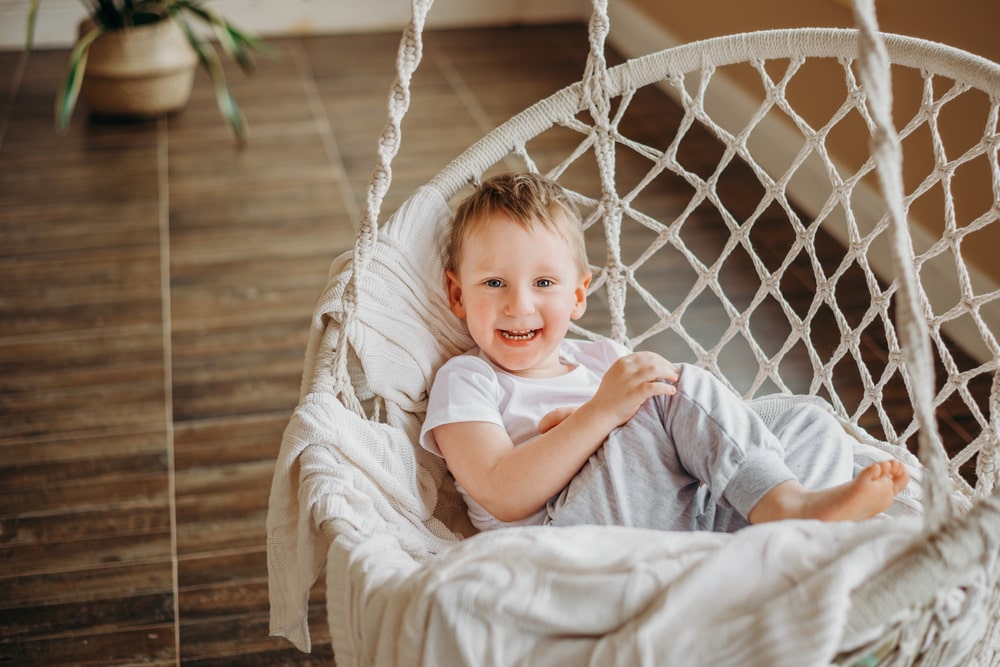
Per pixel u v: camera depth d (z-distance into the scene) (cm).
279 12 416
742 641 67
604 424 105
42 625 152
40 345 223
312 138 322
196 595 158
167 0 334
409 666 76
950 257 213
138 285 245
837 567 67
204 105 350
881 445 124
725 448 98
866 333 213
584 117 324
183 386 209
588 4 423
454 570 77
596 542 78
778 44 127
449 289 126
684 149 302
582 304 131
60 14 399
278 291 242
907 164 223
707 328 220
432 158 304
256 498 178
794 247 130
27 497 179
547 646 73
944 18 210
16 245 262
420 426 121
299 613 98
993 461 111
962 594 74
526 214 116
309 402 102
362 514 95
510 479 107
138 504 177
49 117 339
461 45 400
